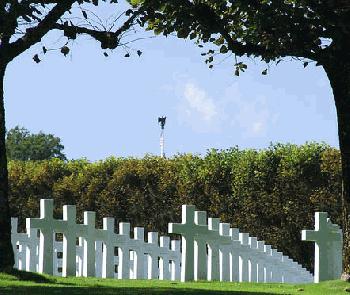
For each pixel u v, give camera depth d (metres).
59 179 88.38
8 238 38.66
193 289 35.84
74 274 43.88
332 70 40.31
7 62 38.06
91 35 40.00
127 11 40.62
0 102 38.53
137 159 84.94
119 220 84.88
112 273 46.91
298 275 59.09
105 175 85.94
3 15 34.69
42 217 42.66
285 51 40.56
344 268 40.62
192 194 81.06
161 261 52.03
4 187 38.66
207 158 81.06
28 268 46.66
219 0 40.81
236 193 78.94
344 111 40.31
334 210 75.75
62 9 37.50
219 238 47.69
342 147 40.56
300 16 39.56
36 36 37.69
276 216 77.69
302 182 76.75
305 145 77.75
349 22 39.03
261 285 41.81
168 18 40.56
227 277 50.88
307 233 46.47
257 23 39.78
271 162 78.06
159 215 82.94
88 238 44.94
